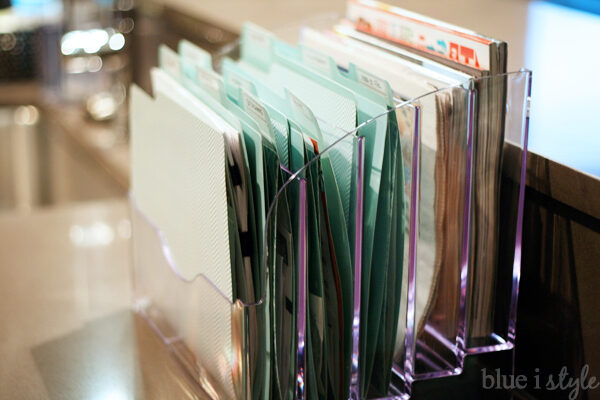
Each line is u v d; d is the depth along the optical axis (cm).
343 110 77
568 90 107
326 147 75
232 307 77
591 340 84
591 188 79
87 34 200
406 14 88
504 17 146
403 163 75
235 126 75
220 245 77
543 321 90
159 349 98
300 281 74
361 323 79
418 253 80
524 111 79
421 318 82
